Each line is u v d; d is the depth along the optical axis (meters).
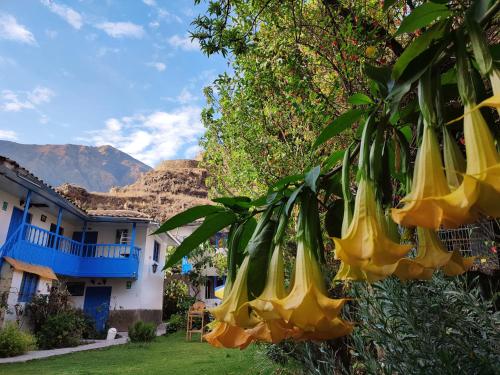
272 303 0.62
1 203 12.56
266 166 4.75
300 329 0.63
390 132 0.84
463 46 0.64
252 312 0.71
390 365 1.85
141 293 17.53
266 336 0.68
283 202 0.81
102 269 16.61
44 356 10.42
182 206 52.50
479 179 0.46
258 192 5.33
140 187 57.16
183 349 11.95
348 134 3.04
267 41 4.07
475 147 0.55
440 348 1.65
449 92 0.82
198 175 59.56
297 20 3.97
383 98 0.73
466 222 0.48
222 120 5.98
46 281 14.27
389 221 0.73
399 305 1.83
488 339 1.64
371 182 0.65
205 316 16.02
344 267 0.68
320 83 4.09
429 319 1.75
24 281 13.02
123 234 18.12
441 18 0.74
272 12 3.87
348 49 3.31
